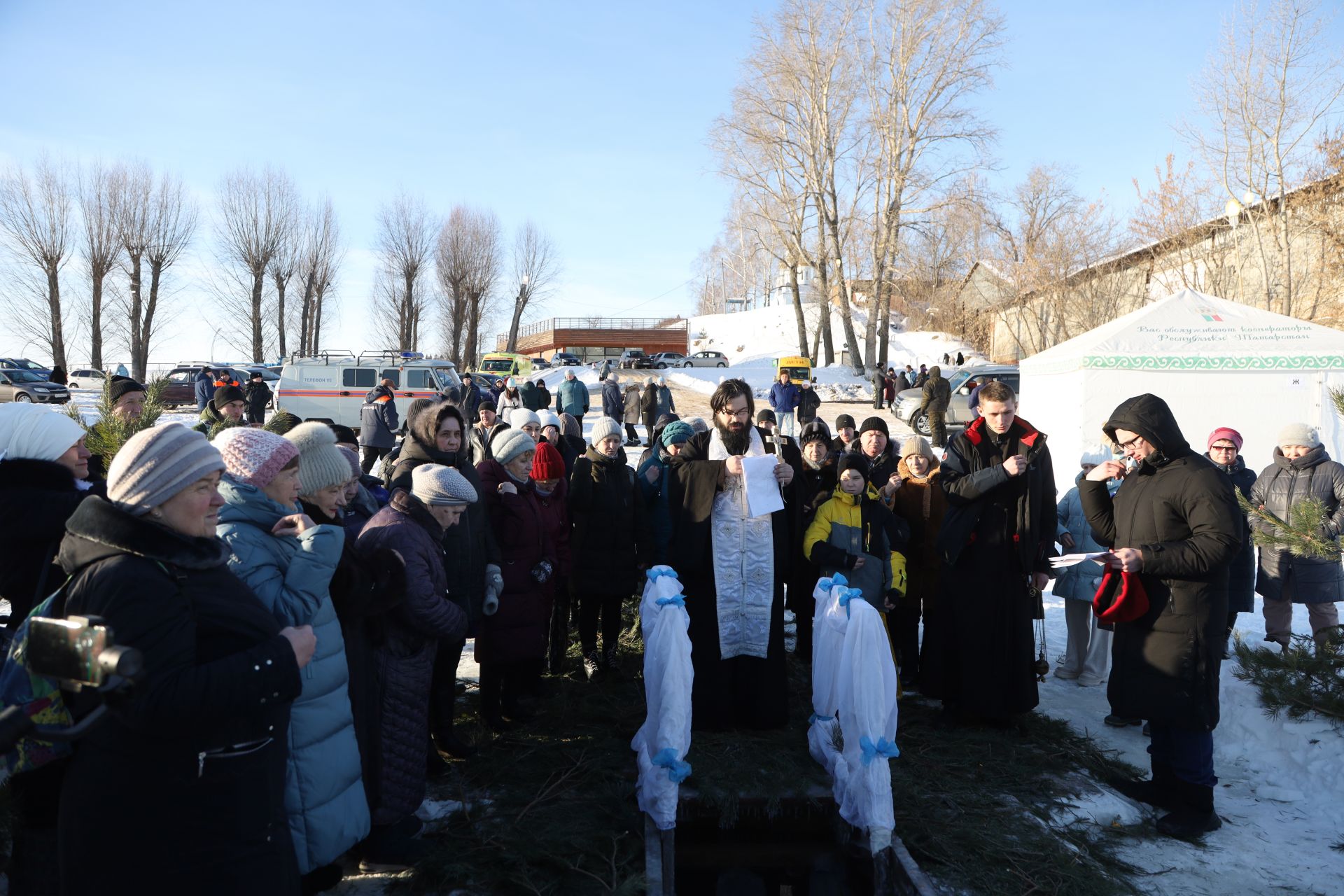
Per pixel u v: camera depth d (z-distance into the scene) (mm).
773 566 4414
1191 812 3889
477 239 57125
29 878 2412
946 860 3410
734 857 3717
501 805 3799
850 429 7660
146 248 46062
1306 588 5926
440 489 3676
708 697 4367
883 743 3402
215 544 2203
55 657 1544
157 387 4195
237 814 2135
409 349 59000
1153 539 3906
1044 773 4254
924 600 5656
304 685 2822
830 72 36062
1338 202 24641
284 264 54812
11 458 2689
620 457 5516
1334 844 3785
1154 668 3893
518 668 4844
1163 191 29016
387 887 3256
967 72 35000
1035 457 4664
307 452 3137
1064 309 35719
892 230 36938
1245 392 11391
